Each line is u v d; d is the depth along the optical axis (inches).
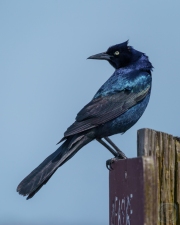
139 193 266.8
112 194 309.9
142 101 570.6
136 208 269.7
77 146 497.7
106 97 550.0
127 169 285.3
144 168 263.3
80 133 507.8
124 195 288.0
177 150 300.2
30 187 434.9
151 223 260.2
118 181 299.6
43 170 452.4
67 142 494.6
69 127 495.8
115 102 546.9
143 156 267.3
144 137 296.8
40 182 441.7
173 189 296.0
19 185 435.2
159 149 298.5
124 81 569.3
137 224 267.9
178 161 298.8
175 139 302.7
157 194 269.9
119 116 541.3
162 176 296.0
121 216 291.3
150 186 262.5
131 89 563.8
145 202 261.1
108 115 530.0
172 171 297.4
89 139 519.2
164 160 297.9
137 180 270.2
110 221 312.0
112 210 308.7
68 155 481.7
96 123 514.0
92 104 535.8
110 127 533.3
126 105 550.3
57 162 464.4
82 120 510.3
